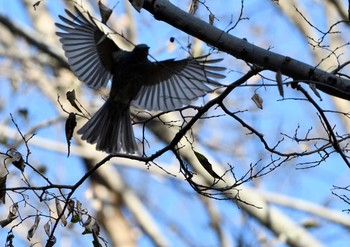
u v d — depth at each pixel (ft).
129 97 31.45
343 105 56.39
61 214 29.37
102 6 28.40
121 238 67.05
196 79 31.30
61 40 30.42
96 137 31.07
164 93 31.78
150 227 63.93
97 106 59.21
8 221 29.27
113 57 31.30
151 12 29.12
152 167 57.41
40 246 53.36
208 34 29.09
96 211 67.05
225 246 58.70
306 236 50.42
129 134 31.22
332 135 29.07
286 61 28.99
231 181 51.29
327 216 53.26
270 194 53.83
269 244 49.90
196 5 29.48
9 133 56.03
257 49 29.09
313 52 55.72
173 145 29.76
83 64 30.99
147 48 31.50
